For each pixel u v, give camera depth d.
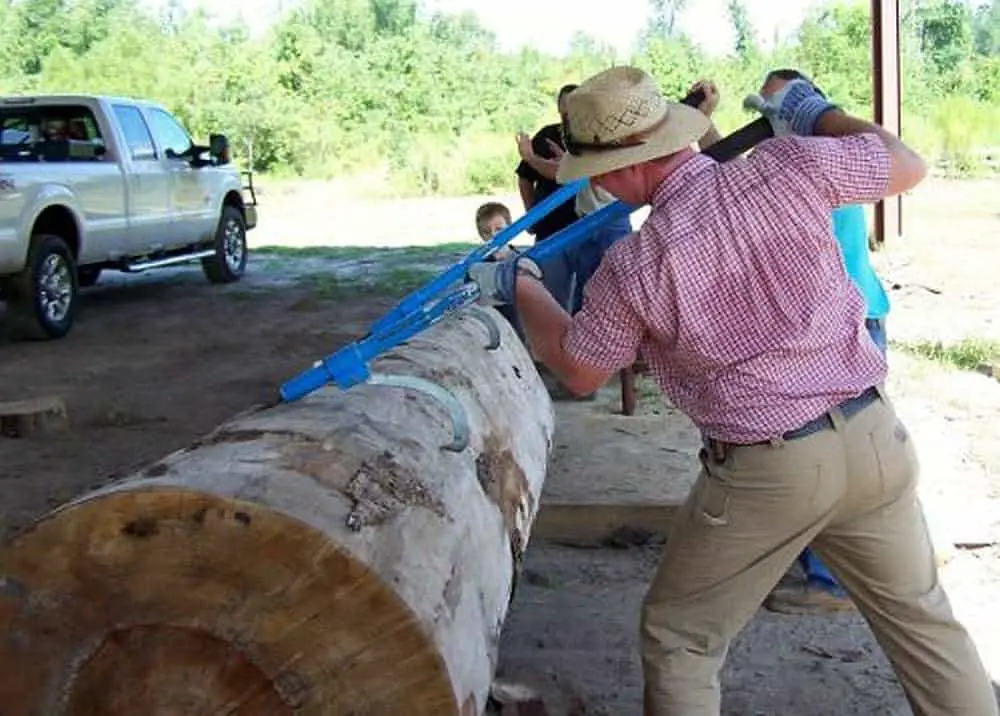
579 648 4.70
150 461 7.32
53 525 2.70
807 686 4.37
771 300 3.00
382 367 3.96
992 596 4.93
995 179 21.58
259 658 2.72
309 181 29.70
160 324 12.07
